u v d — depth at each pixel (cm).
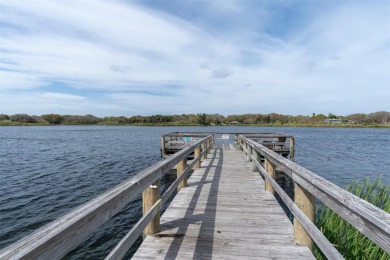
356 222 139
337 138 4100
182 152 421
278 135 1256
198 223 339
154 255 254
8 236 597
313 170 1453
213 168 771
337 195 157
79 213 128
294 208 263
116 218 710
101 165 1540
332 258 170
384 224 106
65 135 4753
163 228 321
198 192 494
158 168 277
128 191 190
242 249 267
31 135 4762
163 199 308
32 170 1377
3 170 1377
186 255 255
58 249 104
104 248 560
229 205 415
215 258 249
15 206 789
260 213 379
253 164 704
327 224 360
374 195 490
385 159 1867
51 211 750
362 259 289
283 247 271
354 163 1695
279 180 1128
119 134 5081
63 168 1439
